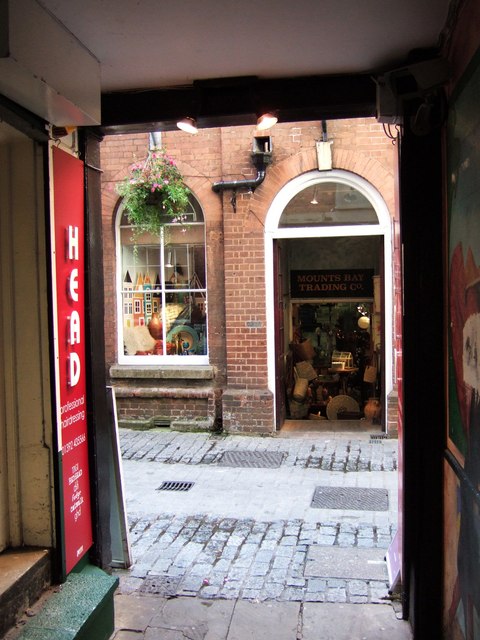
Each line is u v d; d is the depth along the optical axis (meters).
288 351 9.31
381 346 7.99
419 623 3.19
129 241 8.55
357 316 9.59
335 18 2.80
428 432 3.18
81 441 3.56
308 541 4.68
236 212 7.92
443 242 3.10
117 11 2.67
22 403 3.24
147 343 8.60
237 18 2.78
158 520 5.20
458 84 2.58
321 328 9.69
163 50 3.13
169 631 3.40
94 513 3.70
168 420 8.31
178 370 8.19
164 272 8.51
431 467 3.18
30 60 2.44
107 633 3.29
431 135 3.15
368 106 3.57
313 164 7.74
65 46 2.80
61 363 3.32
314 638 3.31
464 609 2.57
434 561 3.18
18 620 2.90
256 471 6.55
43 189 3.18
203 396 8.17
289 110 3.60
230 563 4.31
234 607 3.66
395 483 6.05
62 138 3.40
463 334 2.54
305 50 3.17
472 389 2.36
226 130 7.86
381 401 8.15
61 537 3.26
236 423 8.01
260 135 7.73
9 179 3.21
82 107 3.00
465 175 2.46
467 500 2.47
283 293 8.97
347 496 5.71
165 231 8.30
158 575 4.12
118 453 4.16
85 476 3.61
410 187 3.19
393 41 3.08
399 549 3.76
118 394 8.35
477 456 2.27
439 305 3.16
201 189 8.07
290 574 4.10
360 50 3.19
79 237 3.56
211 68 3.39
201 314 8.47
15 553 3.19
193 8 2.66
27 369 3.23
